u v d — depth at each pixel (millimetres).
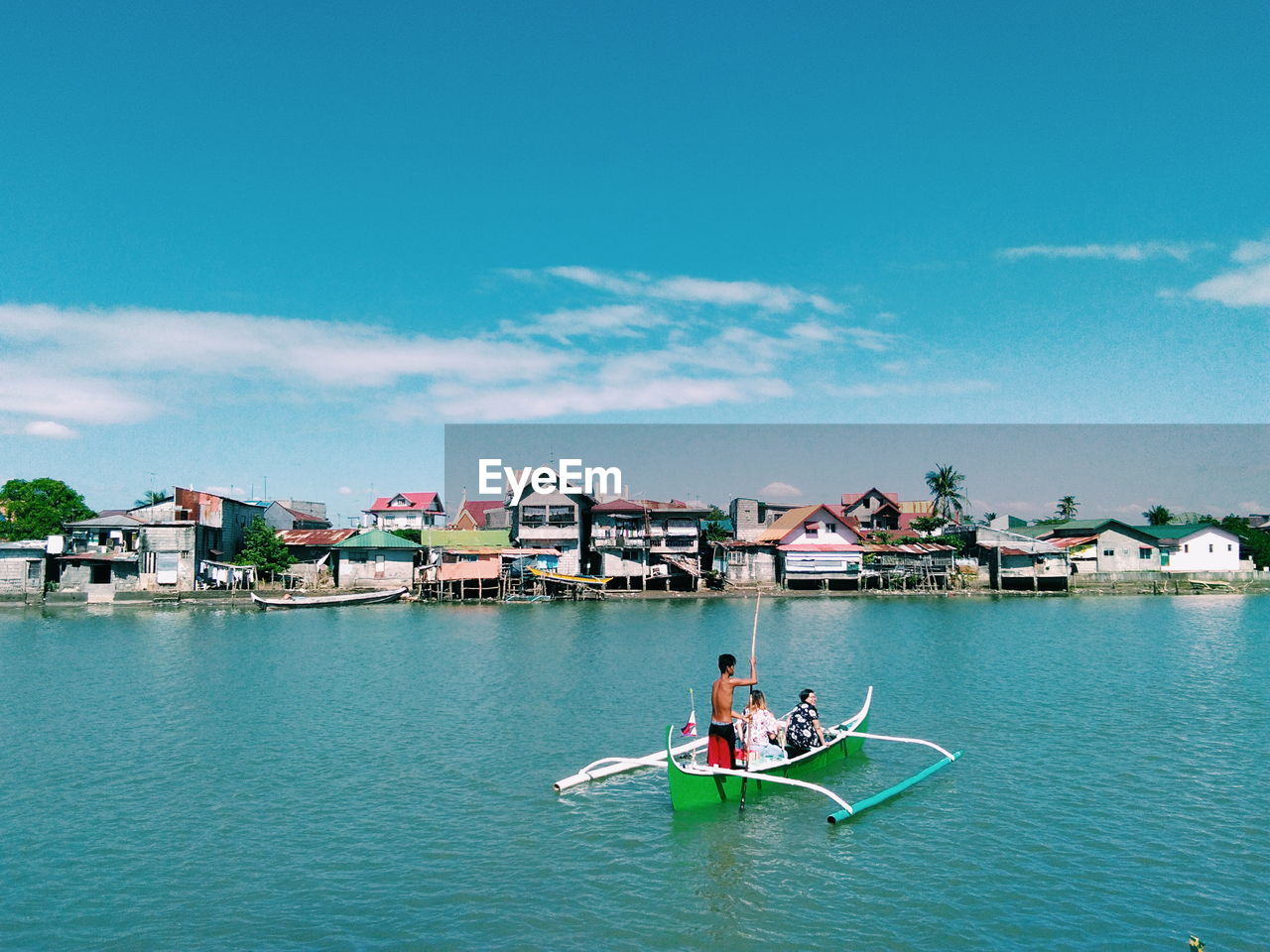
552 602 75750
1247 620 58594
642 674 36031
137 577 78812
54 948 12766
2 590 75312
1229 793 19266
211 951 12656
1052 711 27781
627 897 14352
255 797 19547
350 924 13469
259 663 39906
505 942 12875
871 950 12594
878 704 29016
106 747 24047
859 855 16031
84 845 16766
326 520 116062
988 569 86750
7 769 21922
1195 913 13578
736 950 12609
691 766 18719
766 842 16703
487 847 16547
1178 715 27125
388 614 66438
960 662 38562
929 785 20016
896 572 84000
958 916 13555
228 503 85500
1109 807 18422
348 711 28594
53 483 89125
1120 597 79812
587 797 19391
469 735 25203
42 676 36250
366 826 17672
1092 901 14031
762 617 62062
